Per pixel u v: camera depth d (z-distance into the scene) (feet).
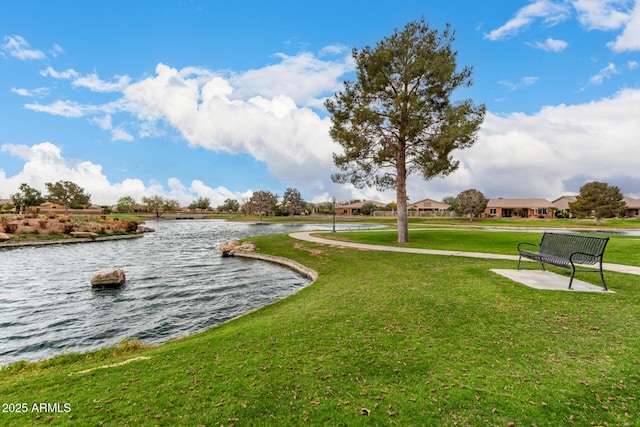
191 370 14.07
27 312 34.35
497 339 16.15
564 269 32.32
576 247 27.94
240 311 34.47
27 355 24.17
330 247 64.85
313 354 15.17
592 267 33.32
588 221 190.90
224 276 52.08
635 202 243.19
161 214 364.58
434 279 31.17
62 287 45.50
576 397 10.97
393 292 27.43
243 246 75.77
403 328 18.33
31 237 105.91
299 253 64.90
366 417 10.25
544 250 32.40
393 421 10.03
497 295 23.76
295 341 17.04
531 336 16.35
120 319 32.12
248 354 15.61
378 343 16.25
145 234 146.82
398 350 15.28
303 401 11.23
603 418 9.87
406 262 43.06
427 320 19.51
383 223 214.07
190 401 11.40
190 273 54.75
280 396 11.58
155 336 27.78
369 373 13.10
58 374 14.92
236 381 12.75
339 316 21.54
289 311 25.45
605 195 162.30
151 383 12.94
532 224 167.02
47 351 24.89
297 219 279.08
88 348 25.27
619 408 10.32
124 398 11.78
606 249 46.85
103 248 93.40
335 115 65.98
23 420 10.50
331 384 12.32
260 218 287.89
